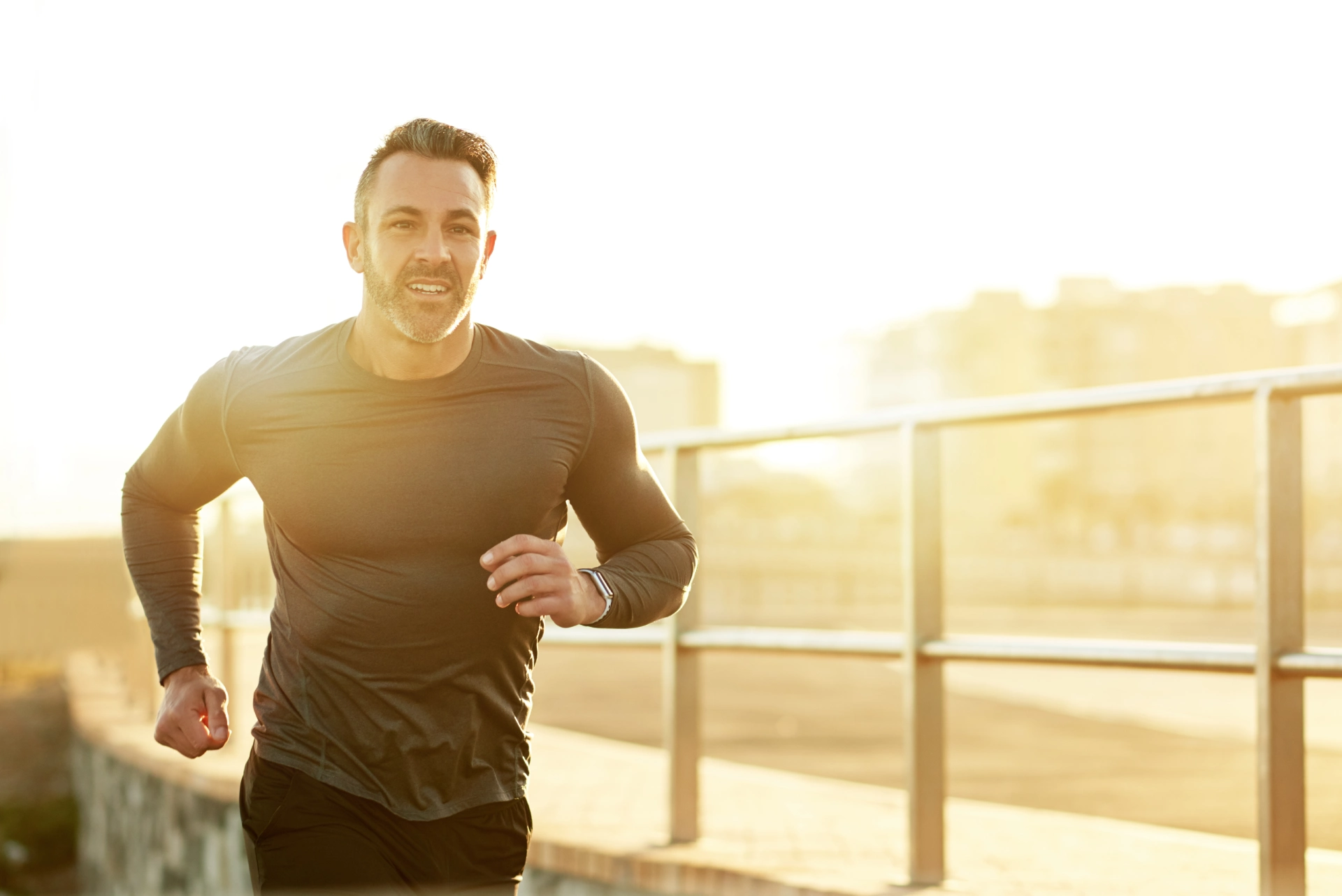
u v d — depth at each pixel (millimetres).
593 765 6805
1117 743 9664
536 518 2898
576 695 13016
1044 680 15500
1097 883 4074
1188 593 49312
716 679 15750
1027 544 83625
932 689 4172
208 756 7785
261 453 2883
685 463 4988
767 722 11055
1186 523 97062
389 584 2844
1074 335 102688
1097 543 88438
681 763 4863
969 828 5082
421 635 2857
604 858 4668
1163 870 4254
